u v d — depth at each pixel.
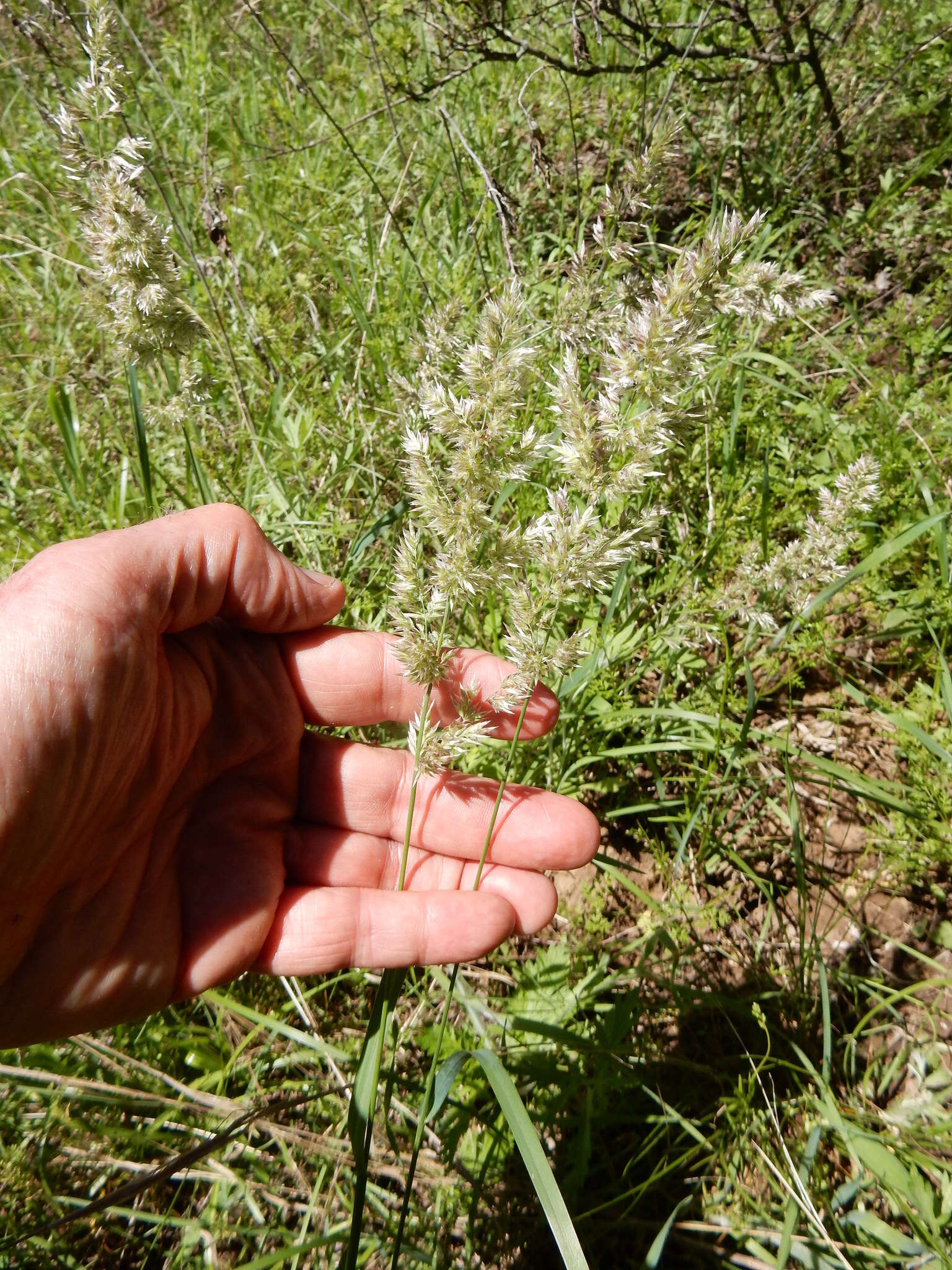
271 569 0.18
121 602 0.16
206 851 0.18
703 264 0.14
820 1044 0.21
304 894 0.18
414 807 0.18
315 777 0.20
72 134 0.18
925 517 0.27
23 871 0.15
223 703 0.19
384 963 0.17
